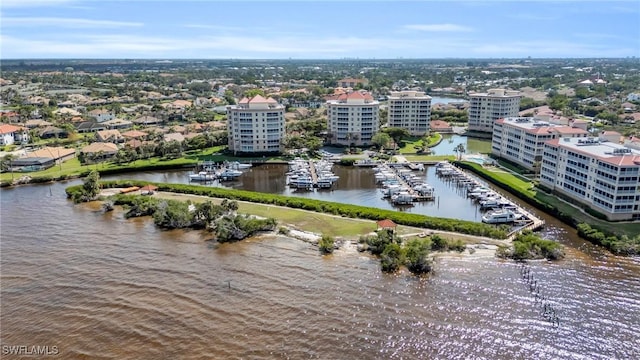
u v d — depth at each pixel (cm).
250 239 10869
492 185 15662
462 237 10631
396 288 8494
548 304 7919
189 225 11781
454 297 8169
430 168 18262
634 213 11275
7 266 9512
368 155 19938
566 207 12456
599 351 6775
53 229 11581
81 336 7206
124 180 15938
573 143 13438
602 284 8569
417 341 7000
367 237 10481
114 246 10525
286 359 6625
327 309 7838
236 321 7531
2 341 7088
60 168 17812
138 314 7762
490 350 6806
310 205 12800
